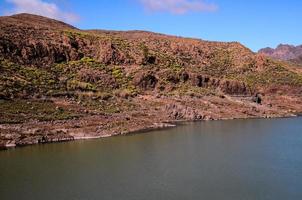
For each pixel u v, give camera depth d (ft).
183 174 170.30
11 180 161.58
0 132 234.58
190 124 325.42
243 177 166.50
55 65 380.99
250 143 240.32
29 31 412.36
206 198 142.20
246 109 398.01
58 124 261.24
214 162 191.01
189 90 411.95
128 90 375.66
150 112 336.90
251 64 540.93
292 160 196.13
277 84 493.77
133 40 520.83
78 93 333.21
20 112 265.54
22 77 325.83
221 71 513.45
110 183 158.10
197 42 581.12
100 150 215.51
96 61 418.72
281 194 146.61
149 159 195.93
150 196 143.74
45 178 164.25
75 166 182.19
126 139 249.96
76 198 141.69
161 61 472.85
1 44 359.66
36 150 215.51
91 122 277.85
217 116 366.84
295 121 356.59
